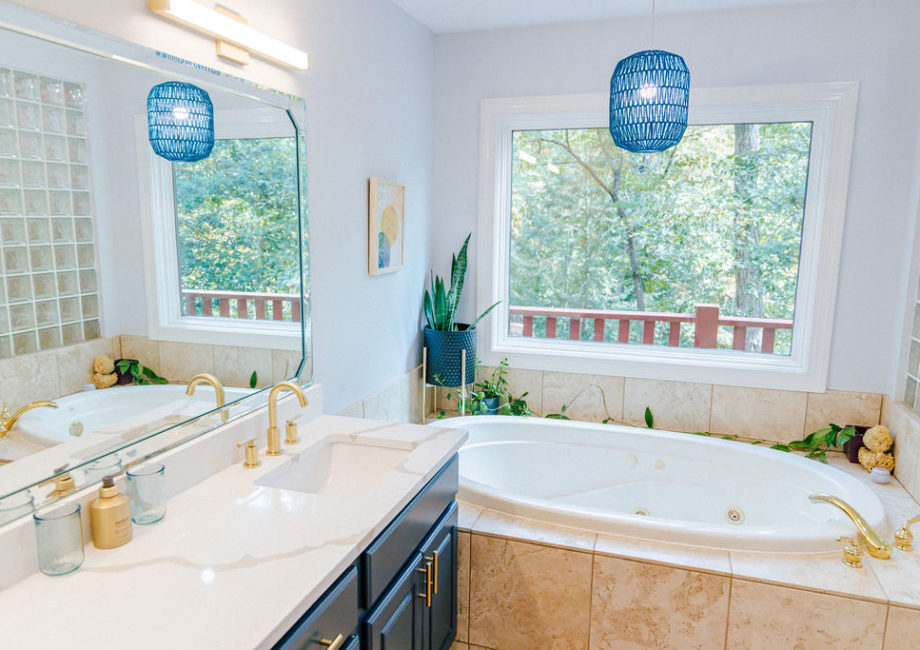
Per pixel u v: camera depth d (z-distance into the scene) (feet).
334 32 7.91
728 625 6.41
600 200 11.50
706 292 11.22
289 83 6.98
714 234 11.02
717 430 10.87
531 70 10.92
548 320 12.09
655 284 11.47
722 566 6.42
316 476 6.38
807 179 10.32
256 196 6.38
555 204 11.75
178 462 5.16
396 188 9.86
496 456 10.05
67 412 4.36
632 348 11.55
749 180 10.69
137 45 4.81
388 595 5.10
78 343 4.42
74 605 3.59
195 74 5.44
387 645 5.11
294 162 6.98
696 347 11.38
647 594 6.61
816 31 9.57
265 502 5.00
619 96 7.56
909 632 5.88
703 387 10.83
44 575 3.89
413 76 10.51
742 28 9.86
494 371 11.85
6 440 3.92
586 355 11.39
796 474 8.82
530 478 10.15
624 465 9.87
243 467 5.75
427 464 5.83
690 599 6.48
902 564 6.48
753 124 10.51
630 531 6.98
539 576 6.97
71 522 3.91
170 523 4.62
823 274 9.96
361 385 9.25
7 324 3.92
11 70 3.85
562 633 7.02
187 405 5.53
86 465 4.50
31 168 4.02
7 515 3.85
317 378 7.97
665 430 10.47
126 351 4.86
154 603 3.60
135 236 4.91
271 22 6.64
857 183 9.66
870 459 9.16
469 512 7.55
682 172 11.01
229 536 4.42
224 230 5.92
